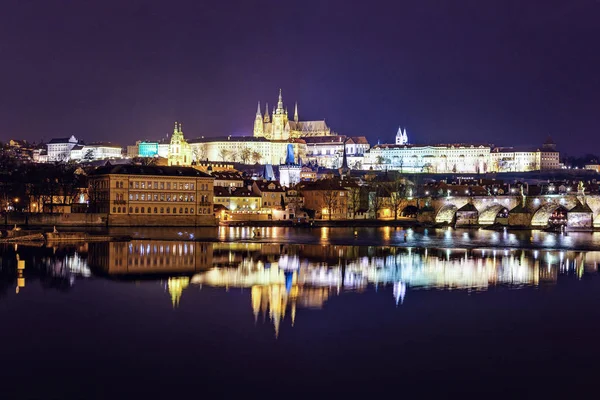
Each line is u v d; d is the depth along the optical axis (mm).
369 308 101000
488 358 77188
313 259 163875
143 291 112562
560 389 68312
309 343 82125
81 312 96125
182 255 168000
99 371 72125
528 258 170750
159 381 69562
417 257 171375
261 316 94938
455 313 98125
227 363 74875
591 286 122312
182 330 87188
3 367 73000
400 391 67562
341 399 65625
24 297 106438
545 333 87250
